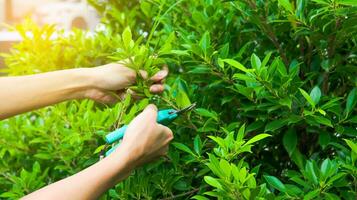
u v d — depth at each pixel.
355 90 1.58
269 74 1.52
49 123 2.04
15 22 4.90
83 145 1.99
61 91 1.70
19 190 1.92
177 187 1.79
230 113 1.87
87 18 4.63
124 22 2.60
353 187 1.60
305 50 1.83
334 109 1.56
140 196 1.80
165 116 1.58
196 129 1.75
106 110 1.82
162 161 1.80
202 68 1.67
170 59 1.82
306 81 1.70
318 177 1.44
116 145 1.55
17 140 2.22
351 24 1.49
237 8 1.75
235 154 1.46
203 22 1.85
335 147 1.70
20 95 1.65
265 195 1.44
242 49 1.69
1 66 3.95
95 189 1.29
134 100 1.81
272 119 1.67
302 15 1.56
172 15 2.06
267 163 1.87
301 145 1.82
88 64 2.58
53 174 2.29
